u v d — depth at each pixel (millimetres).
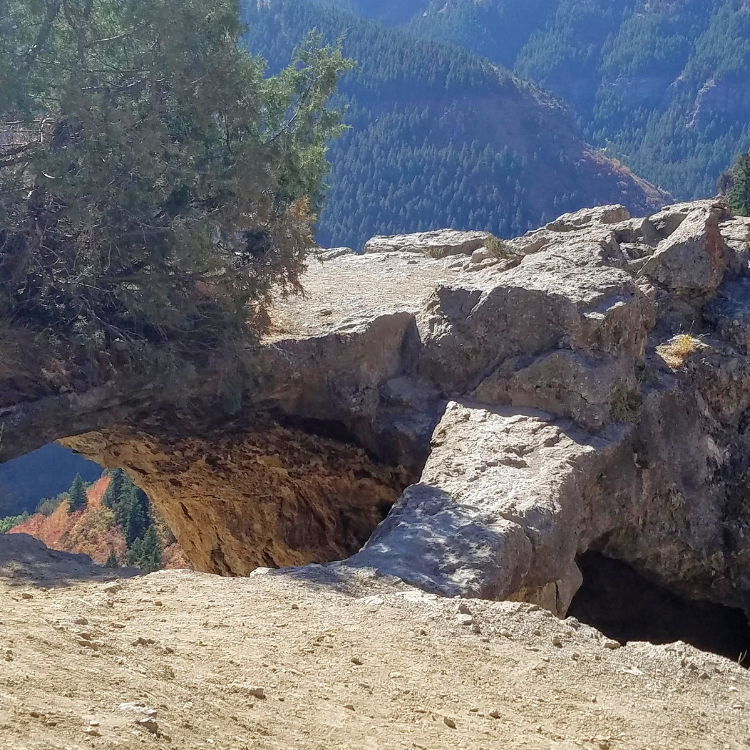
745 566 14328
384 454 15672
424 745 5258
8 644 5586
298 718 5371
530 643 7434
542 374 14055
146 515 53906
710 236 16578
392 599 8062
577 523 12023
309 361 15672
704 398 15031
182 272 14516
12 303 13617
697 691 6961
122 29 14461
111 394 14016
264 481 17484
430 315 16125
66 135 13992
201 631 6809
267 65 16859
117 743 4395
